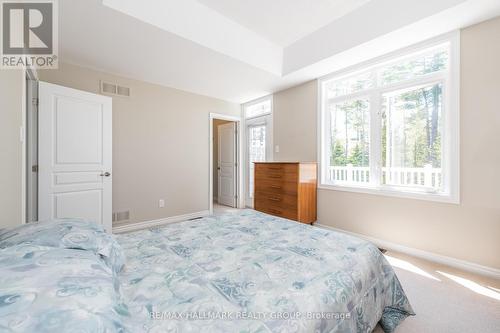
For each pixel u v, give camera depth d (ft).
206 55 8.68
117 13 6.30
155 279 3.11
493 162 6.45
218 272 3.33
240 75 10.64
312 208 10.71
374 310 3.70
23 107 5.88
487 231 6.56
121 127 10.62
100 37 7.47
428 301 5.37
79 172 8.58
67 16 6.39
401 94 8.51
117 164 10.53
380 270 4.16
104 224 9.23
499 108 6.36
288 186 10.29
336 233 5.09
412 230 8.02
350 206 9.81
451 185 7.18
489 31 6.49
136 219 11.11
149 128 11.50
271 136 13.55
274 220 6.14
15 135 5.31
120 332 1.69
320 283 3.06
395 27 7.02
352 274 3.42
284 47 10.37
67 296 1.72
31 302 1.57
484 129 6.59
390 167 8.79
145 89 11.34
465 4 5.90
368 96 9.43
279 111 13.07
